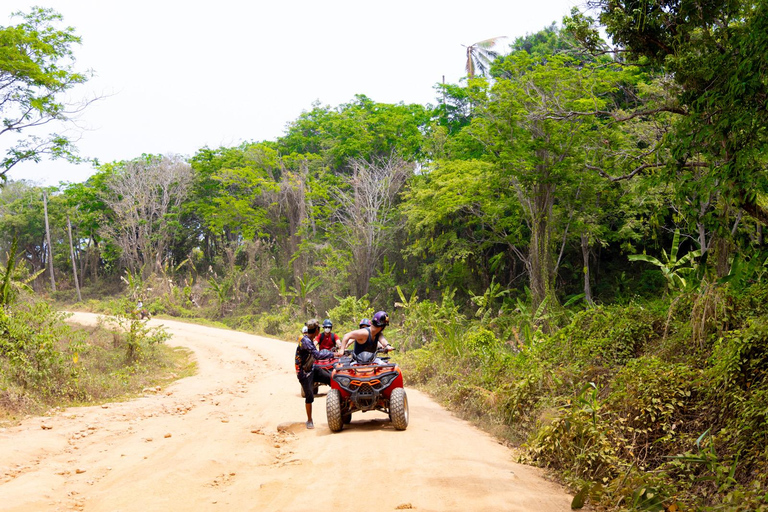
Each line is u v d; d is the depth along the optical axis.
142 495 5.72
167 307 55.22
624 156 20.39
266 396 13.54
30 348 12.85
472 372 13.42
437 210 37.25
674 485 5.74
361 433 8.62
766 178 9.26
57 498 5.73
